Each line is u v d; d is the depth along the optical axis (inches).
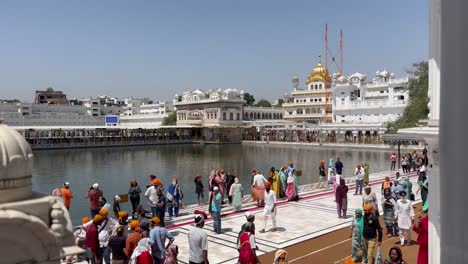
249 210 668.7
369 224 389.7
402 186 631.2
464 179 84.2
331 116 3506.4
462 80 84.8
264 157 2085.4
